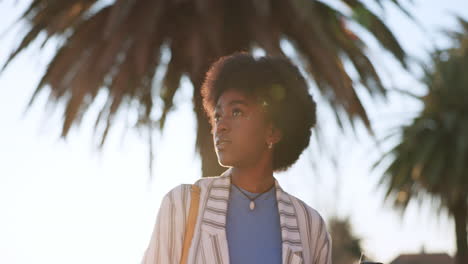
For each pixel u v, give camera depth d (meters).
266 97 1.81
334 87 6.55
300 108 1.90
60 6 6.75
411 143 20.36
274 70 1.87
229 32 6.13
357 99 6.87
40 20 6.86
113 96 6.88
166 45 6.64
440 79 20.11
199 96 5.82
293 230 1.83
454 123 19.78
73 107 6.88
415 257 29.34
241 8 6.07
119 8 5.73
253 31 5.98
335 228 29.30
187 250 1.71
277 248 1.78
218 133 1.77
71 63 6.78
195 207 1.75
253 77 1.81
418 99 20.53
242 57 1.88
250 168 1.81
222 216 1.75
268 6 5.65
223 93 1.82
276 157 1.90
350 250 27.77
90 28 6.74
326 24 7.01
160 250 1.71
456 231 21.27
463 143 19.27
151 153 7.39
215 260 1.69
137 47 6.14
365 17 6.98
